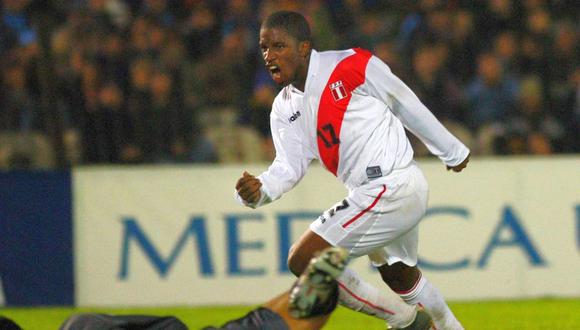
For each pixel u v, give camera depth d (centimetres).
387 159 1507
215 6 3784
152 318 1216
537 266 2769
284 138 1559
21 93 3391
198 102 3478
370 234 1516
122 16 3706
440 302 1681
